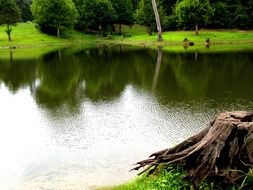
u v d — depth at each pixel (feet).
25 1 393.91
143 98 83.05
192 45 225.35
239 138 27.37
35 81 111.65
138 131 59.52
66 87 100.42
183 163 30.63
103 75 118.83
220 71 119.03
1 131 63.10
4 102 84.69
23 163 48.83
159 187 30.71
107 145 54.03
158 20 243.60
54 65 149.59
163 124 62.59
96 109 74.84
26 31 304.91
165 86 96.78
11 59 177.17
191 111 70.23
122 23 335.26
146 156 49.26
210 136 28.14
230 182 27.81
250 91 86.84
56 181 42.73
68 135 59.31
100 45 254.88
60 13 290.97
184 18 255.50
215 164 27.37
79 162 48.16
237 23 278.87
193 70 122.93
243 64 133.28
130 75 116.88
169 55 172.45
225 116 28.71
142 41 255.70
